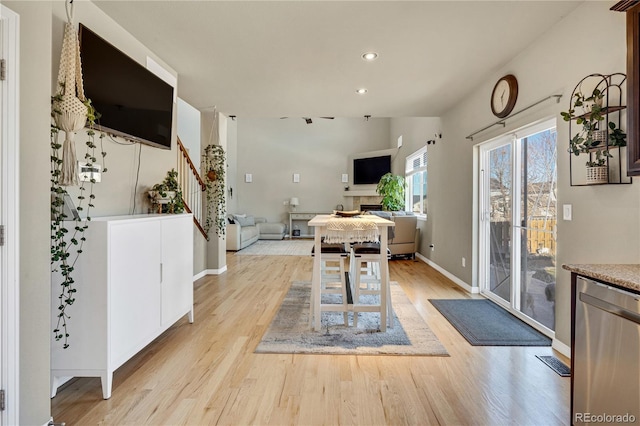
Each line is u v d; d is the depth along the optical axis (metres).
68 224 1.97
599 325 1.48
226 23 2.69
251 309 3.69
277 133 11.05
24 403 1.61
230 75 3.75
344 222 2.99
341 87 4.13
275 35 2.87
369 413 1.87
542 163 3.02
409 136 8.09
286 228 11.05
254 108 5.09
